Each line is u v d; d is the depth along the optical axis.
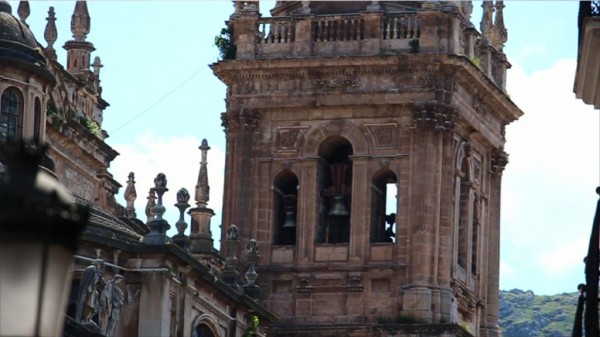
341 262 106.75
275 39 109.69
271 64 108.62
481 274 111.69
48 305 13.10
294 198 109.31
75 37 82.56
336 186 108.44
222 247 108.62
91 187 79.56
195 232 89.38
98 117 82.25
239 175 109.25
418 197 105.81
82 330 58.81
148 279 65.75
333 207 107.94
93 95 81.06
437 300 105.19
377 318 105.62
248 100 109.56
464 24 108.62
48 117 73.19
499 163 113.31
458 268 108.00
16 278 13.06
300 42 108.88
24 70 65.19
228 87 110.19
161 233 66.19
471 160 109.94
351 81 107.62
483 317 111.88
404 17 107.69
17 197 13.15
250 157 109.38
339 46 108.25
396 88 106.81
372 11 107.88
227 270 80.62
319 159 108.31
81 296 61.69
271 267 107.69
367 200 107.00
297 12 109.88
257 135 109.50
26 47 65.75
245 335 75.75
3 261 13.06
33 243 13.12
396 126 106.94
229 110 109.62
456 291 107.50
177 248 66.44
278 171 109.00
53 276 13.15
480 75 108.25
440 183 106.31
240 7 110.19
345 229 107.75
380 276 106.12
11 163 13.29
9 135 64.88
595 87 29.84
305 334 106.25
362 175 107.06
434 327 104.19
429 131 106.19
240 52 109.62
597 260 28.66
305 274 107.19
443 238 106.25
